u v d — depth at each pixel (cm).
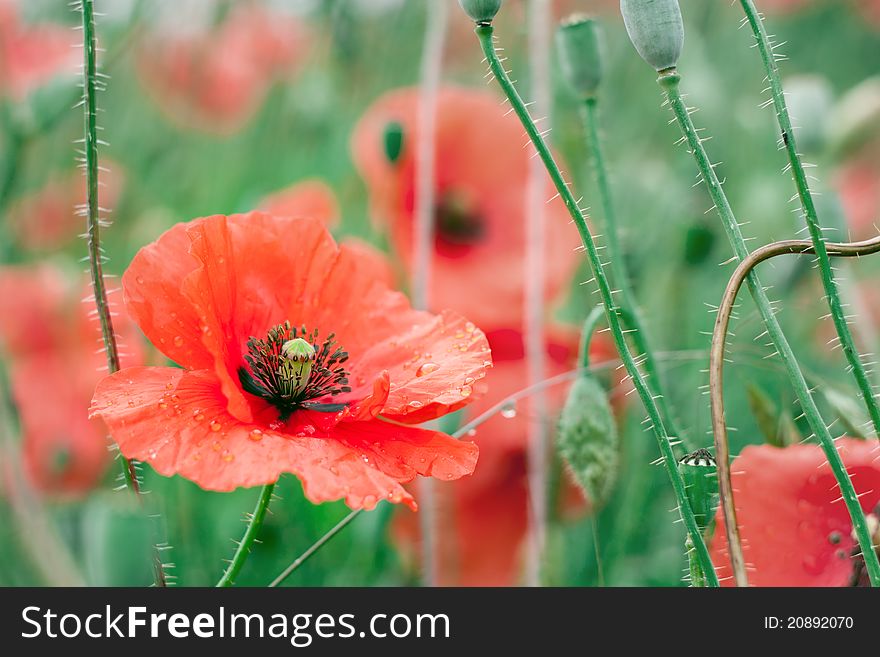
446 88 62
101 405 38
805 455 41
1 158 58
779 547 41
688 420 53
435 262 59
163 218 71
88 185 39
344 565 55
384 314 41
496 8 37
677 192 60
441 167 60
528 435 52
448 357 40
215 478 37
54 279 60
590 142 44
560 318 60
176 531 53
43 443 56
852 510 37
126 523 40
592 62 44
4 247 61
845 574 41
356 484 37
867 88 56
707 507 38
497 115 61
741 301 63
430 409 39
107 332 39
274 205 59
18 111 56
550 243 56
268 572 54
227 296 40
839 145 56
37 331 58
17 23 64
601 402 43
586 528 54
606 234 44
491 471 54
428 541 48
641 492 52
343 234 69
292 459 37
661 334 56
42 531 51
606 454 42
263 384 40
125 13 71
